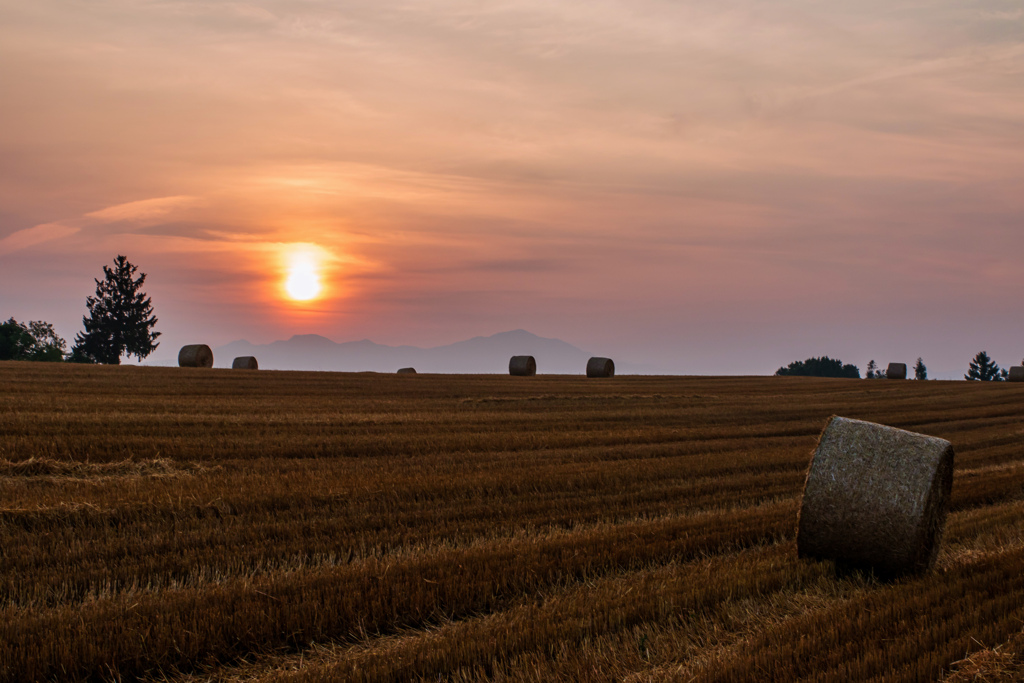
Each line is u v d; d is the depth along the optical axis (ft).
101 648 20.75
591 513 40.24
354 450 56.03
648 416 84.33
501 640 21.42
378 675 19.62
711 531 35.04
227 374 112.88
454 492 43.62
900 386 152.56
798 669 19.54
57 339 289.53
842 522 29.66
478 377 144.77
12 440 50.16
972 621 22.38
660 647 21.22
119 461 48.26
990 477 50.65
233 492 40.27
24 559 28.78
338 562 30.12
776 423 84.02
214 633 21.80
